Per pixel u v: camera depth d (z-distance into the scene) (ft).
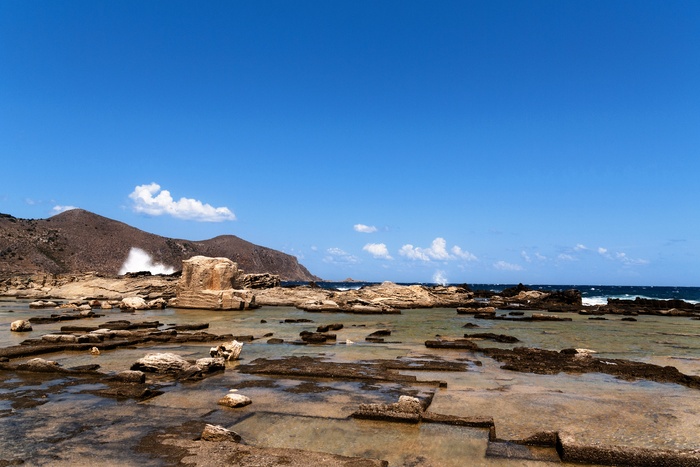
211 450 21.16
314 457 20.20
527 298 168.04
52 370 38.40
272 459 20.04
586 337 70.33
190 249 478.59
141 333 61.41
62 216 435.94
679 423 26.35
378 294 144.66
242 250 552.41
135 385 33.81
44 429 24.39
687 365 47.11
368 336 66.13
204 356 47.42
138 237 448.65
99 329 61.82
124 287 156.97
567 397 32.12
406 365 43.09
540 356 49.39
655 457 20.39
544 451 22.08
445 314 113.60
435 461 20.67
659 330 81.25
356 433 24.20
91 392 32.30
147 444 22.09
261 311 113.39
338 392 32.96
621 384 36.73
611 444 21.84
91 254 390.42
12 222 386.73
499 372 41.24
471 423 25.53
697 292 399.44
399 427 25.20
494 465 20.35
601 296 299.99
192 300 113.91
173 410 28.12
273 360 45.42
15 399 30.48
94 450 21.34
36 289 169.68
